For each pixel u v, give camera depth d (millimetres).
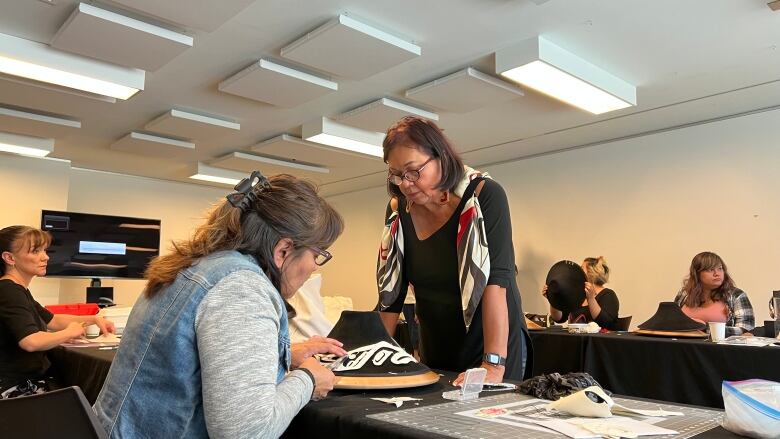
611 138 5773
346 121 5074
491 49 3742
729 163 4977
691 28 3439
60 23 3395
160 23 3365
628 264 5566
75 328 2334
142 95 4645
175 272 958
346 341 1217
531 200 6465
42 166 6754
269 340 894
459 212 1451
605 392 1015
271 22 3377
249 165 6832
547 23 3377
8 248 2508
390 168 1457
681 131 5305
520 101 4664
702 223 5098
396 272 1602
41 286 6578
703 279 3990
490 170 6906
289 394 908
